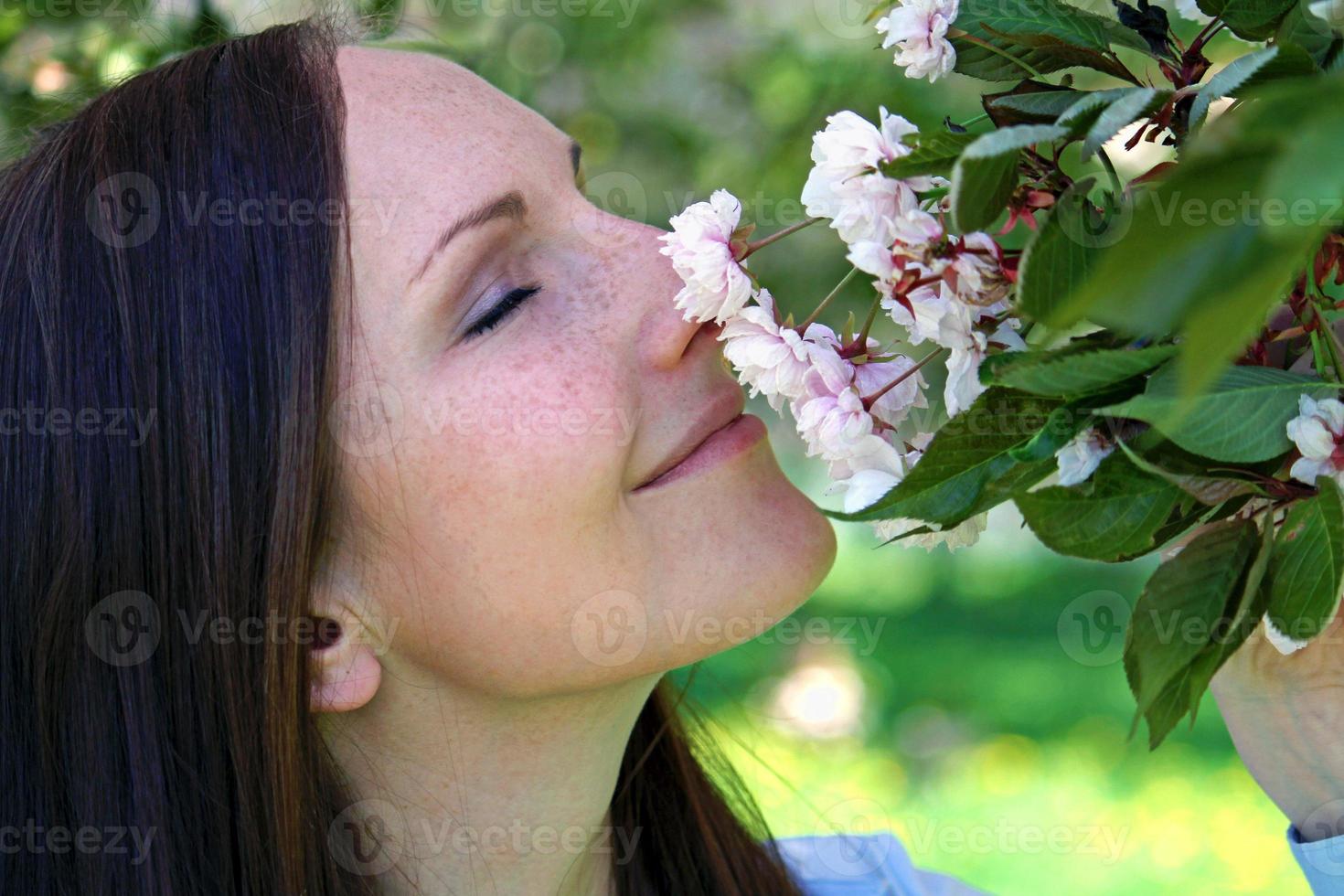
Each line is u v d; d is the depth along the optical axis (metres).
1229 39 1.41
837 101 3.09
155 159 1.24
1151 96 0.84
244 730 1.25
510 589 1.18
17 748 1.32
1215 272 0.51
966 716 4.88
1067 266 0.82
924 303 0.94
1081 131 0.84
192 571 1.24
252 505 1.21
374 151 1.20
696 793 1.68
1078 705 4.93
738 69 3.23
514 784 1.33
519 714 1.28
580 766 1.34
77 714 1.29
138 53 2.43
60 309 1.26
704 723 1.84
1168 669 0.88
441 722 1.29
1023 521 0.89
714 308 1.12
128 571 1.25
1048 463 0.92
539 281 1.21
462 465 1.15
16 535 1.29
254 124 1.22
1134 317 0.52
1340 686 1.30
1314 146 0.48
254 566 1.22
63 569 1.26
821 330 1.13
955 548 1.12
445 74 1.29
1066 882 3.79
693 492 1.21
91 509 1.25
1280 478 0.88
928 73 1.08
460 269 1.17
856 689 4.65
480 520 1.16
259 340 1.19
